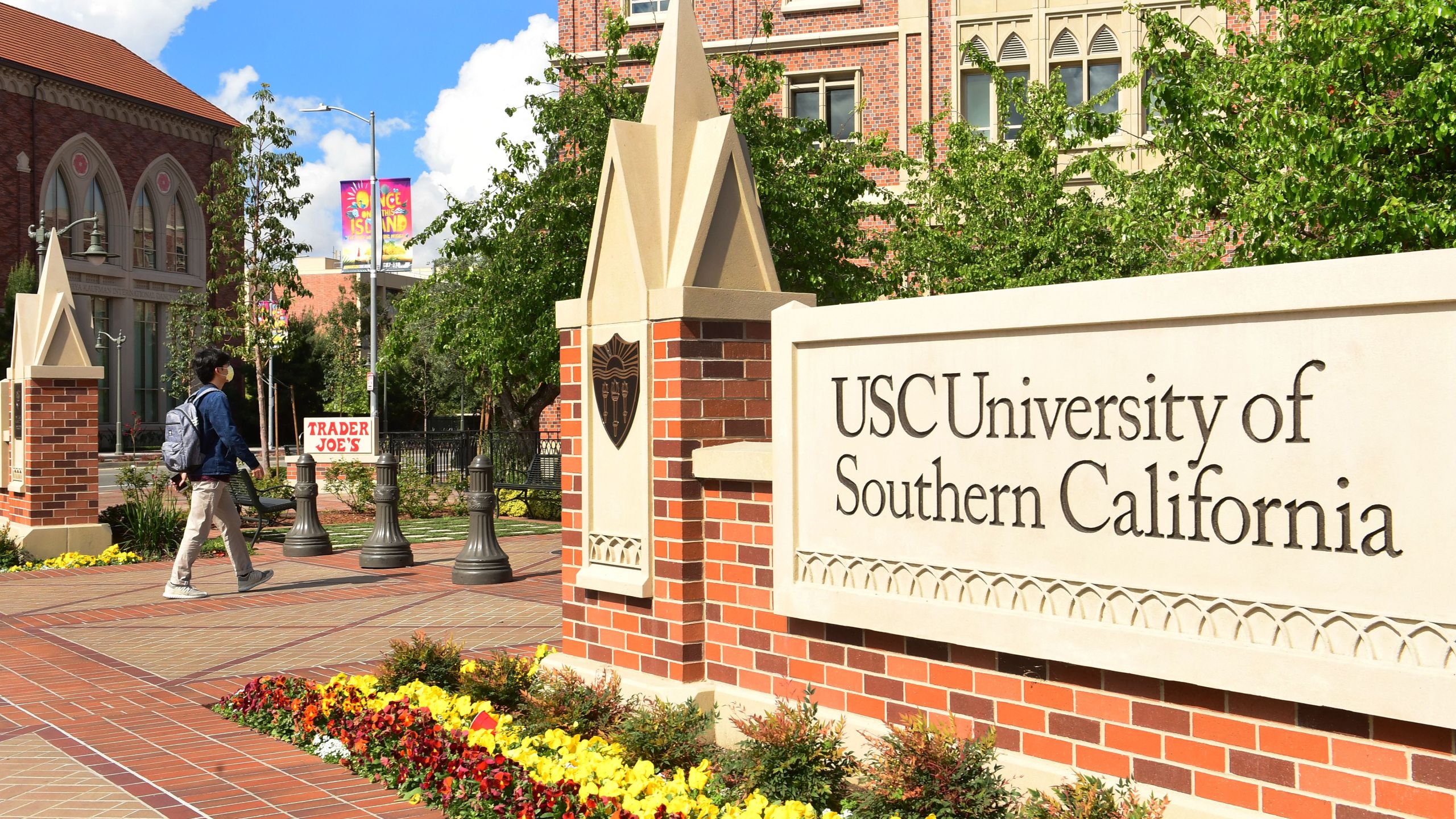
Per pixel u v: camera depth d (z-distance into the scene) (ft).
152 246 177.68
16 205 156.15
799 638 16.70
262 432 82.53
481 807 14.32
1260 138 29.89
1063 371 13.26
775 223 52.13
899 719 15.21
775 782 14.39
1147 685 12.50
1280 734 11.42
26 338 44.11
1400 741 10.61
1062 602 13.23
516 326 56.03
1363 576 10.80
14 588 35.63
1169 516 12.26
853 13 82.53
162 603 32.48
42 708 20.47
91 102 166.61
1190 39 34.58
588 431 20.29
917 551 14.88
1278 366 11.43
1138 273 46.80
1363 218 28.25
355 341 164.55
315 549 44.16
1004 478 13.87
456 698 18.95
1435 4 25.30
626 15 85.97
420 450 75.15
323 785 15.84
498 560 36.29
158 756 17.28
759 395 19.02
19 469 43.55
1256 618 11.55
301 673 23.11
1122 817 11.83
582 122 54.13
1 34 161.48
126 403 171.94
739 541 17.71
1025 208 50.67
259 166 80.84
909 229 56.03
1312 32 28.94
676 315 18.20
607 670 19.54
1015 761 13.58
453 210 57.41
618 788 13.92
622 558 19.57
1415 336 10.53
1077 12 77.10
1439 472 10.37
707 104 19.71
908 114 81.20
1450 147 27.66
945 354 14.55
